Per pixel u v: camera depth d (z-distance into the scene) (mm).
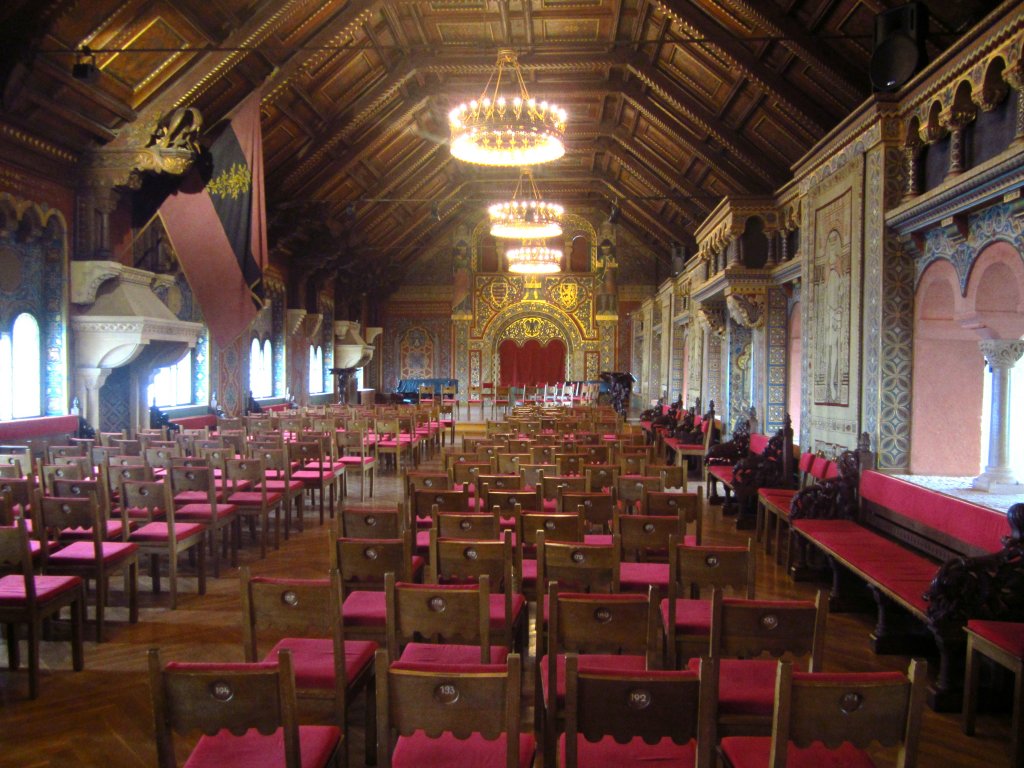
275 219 18000
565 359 34062
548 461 10172
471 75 17969
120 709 4770
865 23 9391
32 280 11266
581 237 33812
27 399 11250
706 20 11719
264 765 3041
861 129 9211
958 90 7395
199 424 15789
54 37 9492
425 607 3830
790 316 14164
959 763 4324
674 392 24922
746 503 10516
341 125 16562
